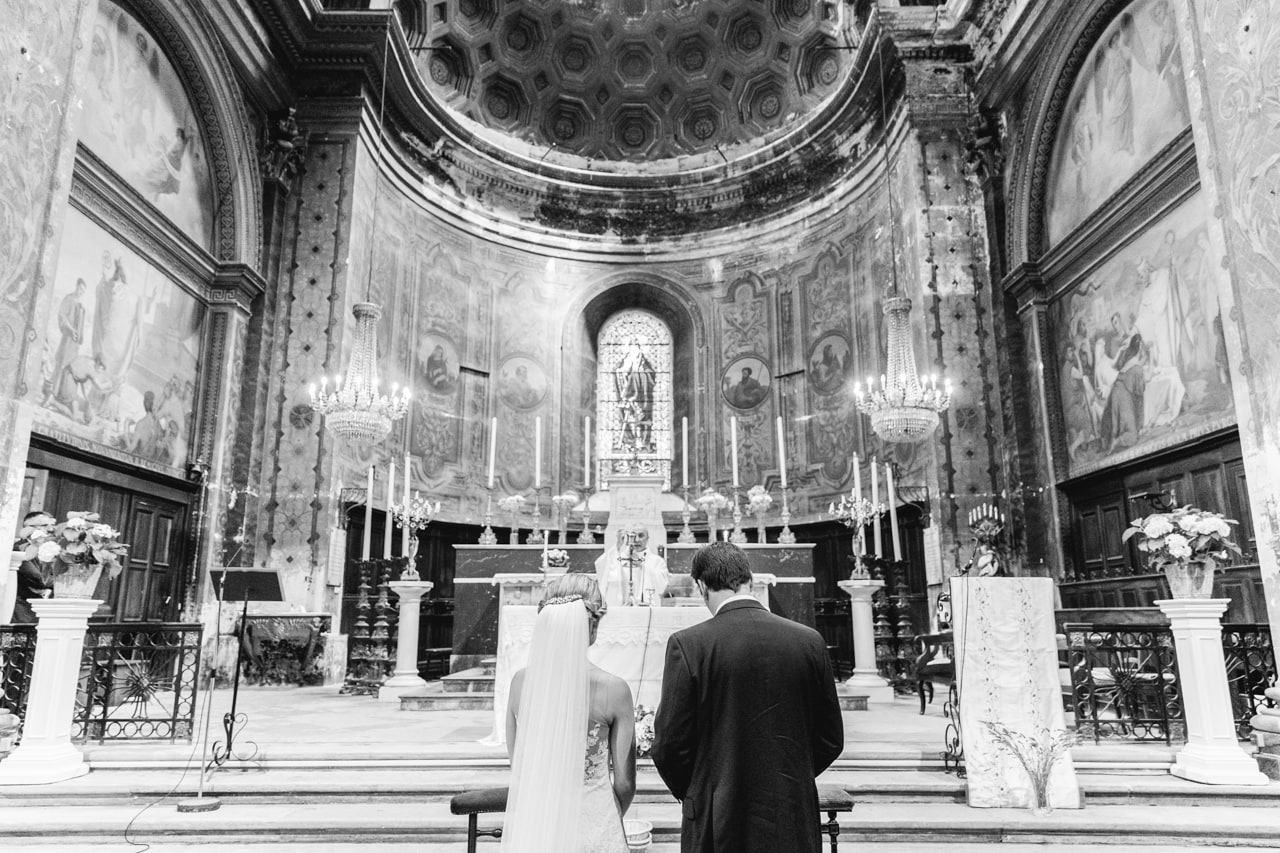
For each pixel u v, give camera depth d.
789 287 15.88
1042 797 5.07
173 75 10.90
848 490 13.98
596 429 16.89
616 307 17.45
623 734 2.88
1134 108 9.52
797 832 2.46
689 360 16.81
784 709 2.58
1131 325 9.48
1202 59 5.90
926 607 11.94
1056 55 10.84
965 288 12.09
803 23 16.09
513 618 6.51
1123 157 9.73
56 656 5.65
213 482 11.38
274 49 12.66
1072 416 10.76
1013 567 11.02
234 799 5.29
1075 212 10.84
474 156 15.97
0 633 6.52
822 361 14.94
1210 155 5.79
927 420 9.11
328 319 12.48
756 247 16.53
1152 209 9.11
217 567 11.32
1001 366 11.74
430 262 15.09
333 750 5.88
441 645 14.01
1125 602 9.16
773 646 2.65
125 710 8.12
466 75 16.38
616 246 17.36
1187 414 8.48
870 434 13.51
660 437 16.84
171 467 10.86
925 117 12.73
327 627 11.49
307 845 4.73
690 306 16.91
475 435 15.26
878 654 10.87
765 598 9.06
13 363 5.63
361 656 10.62
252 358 12.21
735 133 17.45
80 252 9.02
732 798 2.48
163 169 10.73
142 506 10.26
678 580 9.24
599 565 8.19
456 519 14.49
